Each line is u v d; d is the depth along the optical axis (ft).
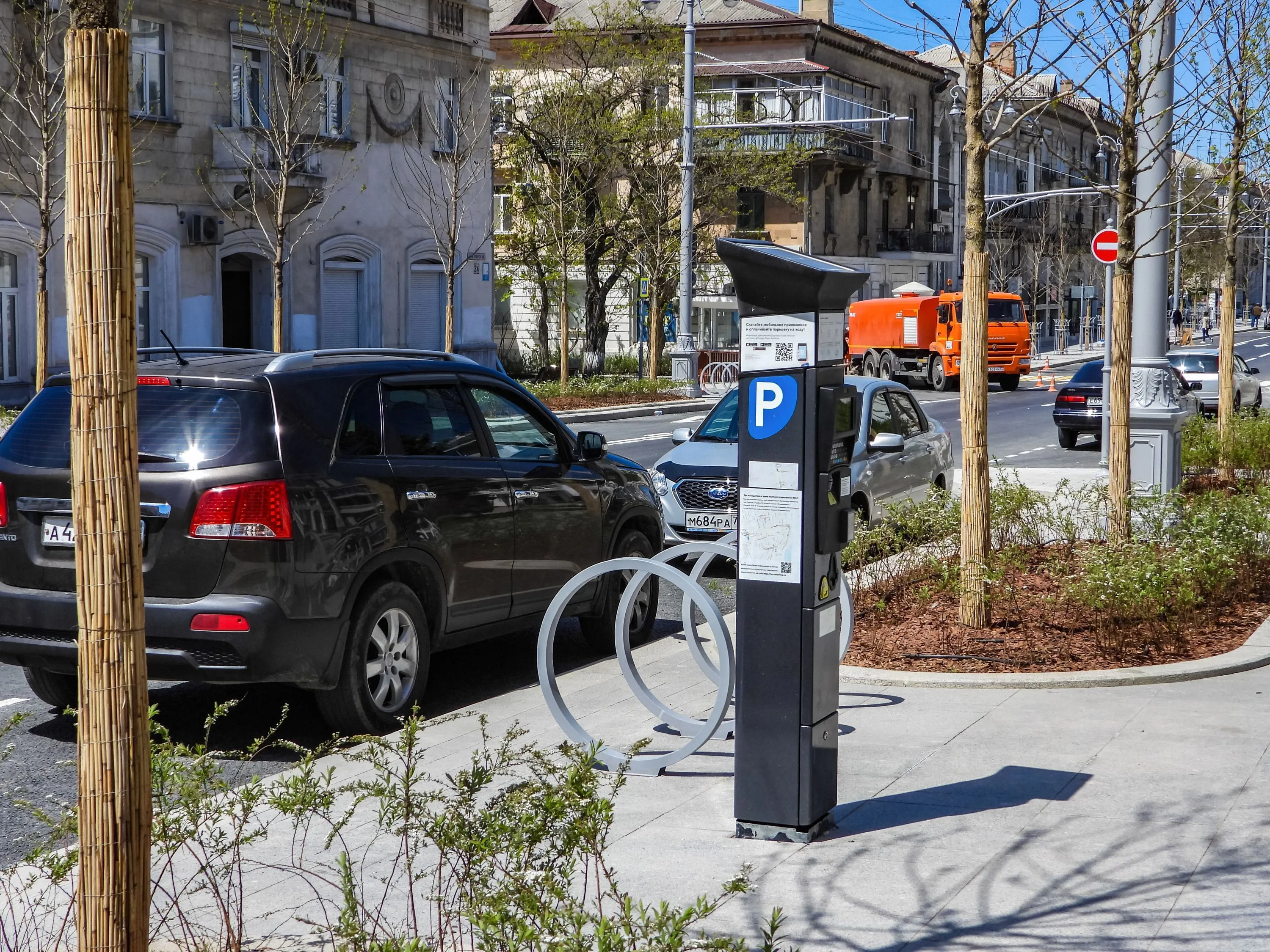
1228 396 54.03
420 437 23.39
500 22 181.57
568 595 19.94
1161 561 27.81
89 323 9.27
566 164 127.65
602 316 137.39
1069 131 152.97
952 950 12.86
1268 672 24.57
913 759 19.30
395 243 112.16
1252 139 48.03
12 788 19.33
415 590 23.24
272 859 15.62
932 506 33.14
